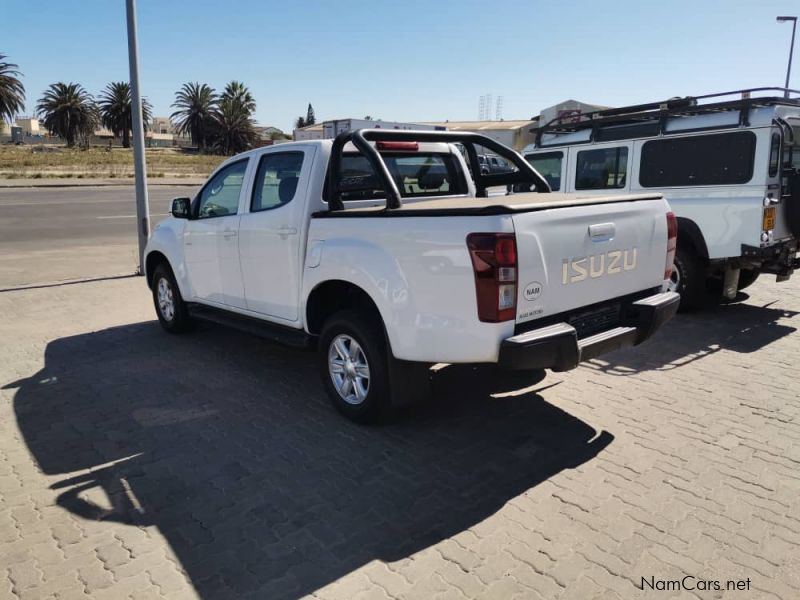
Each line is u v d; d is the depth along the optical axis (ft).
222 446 13.55
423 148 17.99
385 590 8.88
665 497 11.16
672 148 24.11
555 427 14.20
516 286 11.28
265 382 17.47
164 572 9.37
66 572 9.40
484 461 12.66
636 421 14.43
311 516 10.80
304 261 15.29
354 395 14.57
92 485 11.96
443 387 16.75
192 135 297.33
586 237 12.57
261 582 9.11
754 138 21.52
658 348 19.85
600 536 10.04
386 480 11.99
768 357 18.80
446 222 11.64
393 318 12.64
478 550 9.75
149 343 21.42
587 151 27.66
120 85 290.15
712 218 22.50
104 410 15.61
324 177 15.26
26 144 332.39
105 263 38.24
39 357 19.93
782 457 12.57
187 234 19.94
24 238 50.21
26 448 13.57
